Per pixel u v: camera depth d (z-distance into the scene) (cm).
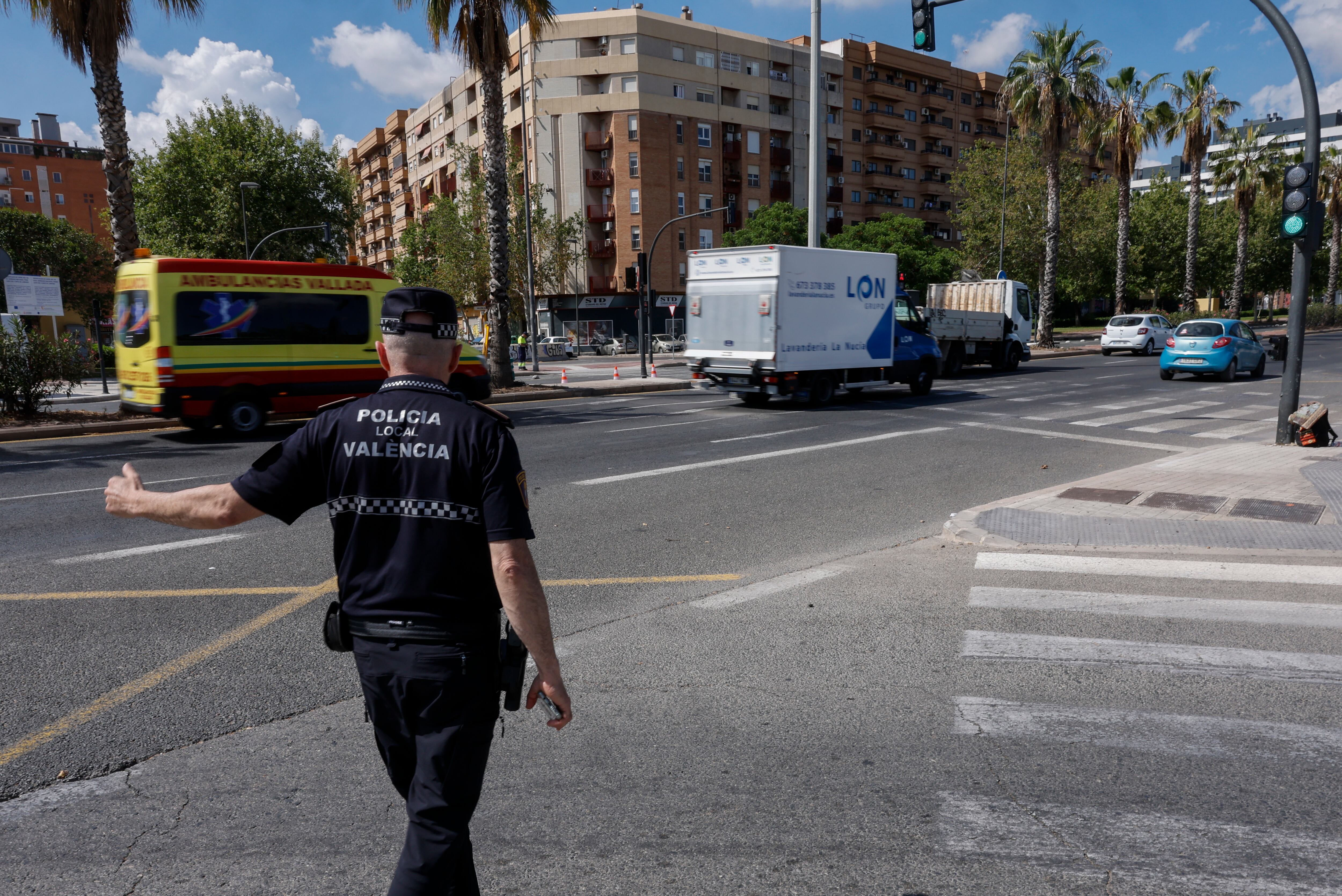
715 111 5791
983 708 375
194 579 570
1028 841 273
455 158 5441
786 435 1275
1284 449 1038
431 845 180
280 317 1345
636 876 255
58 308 1931
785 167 6231
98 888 250
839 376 1697
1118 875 255
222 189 4528
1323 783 309
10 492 878
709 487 888
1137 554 627
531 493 858
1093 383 2148
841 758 330
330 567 598
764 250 1546
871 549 651
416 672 186
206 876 256
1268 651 437
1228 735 347
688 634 469
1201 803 296
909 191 7169
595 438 1253
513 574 182
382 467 190
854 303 1680
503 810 292
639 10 5431
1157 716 365
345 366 1408
